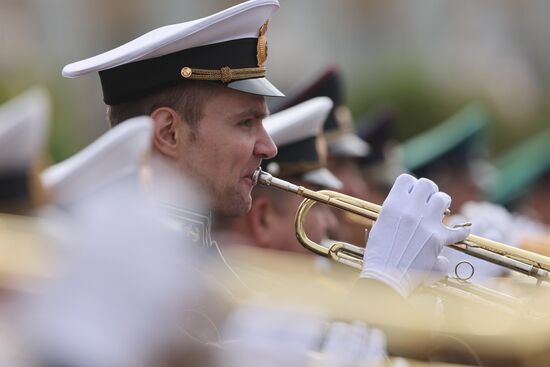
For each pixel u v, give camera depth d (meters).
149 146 11.14
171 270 6.34
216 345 7.86
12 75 40.66
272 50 56.53
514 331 11.39
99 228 6.23
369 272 11.08
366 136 24.39
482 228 17.23
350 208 12.18
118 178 9.75
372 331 9.51
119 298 6.16
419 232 11.39
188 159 11.59
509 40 63.81
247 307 8.48
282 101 19.33
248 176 11.82
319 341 8.81
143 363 6.20
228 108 11.64
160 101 11.66
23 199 8.30
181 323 7.15
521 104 51.69
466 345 11.19
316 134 15.81
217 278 10.00
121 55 11.69
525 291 13.12
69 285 6.17
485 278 13.58
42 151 9.32
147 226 6.31
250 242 14.80
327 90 19.70
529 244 19.08
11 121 8.41
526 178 29.42
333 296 10.26
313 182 15.64
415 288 11.25
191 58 11.58
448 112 46.28
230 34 11.67
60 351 6.08
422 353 10.38
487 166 29.00
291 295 9.69
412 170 26.95
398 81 46.28
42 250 6.35
